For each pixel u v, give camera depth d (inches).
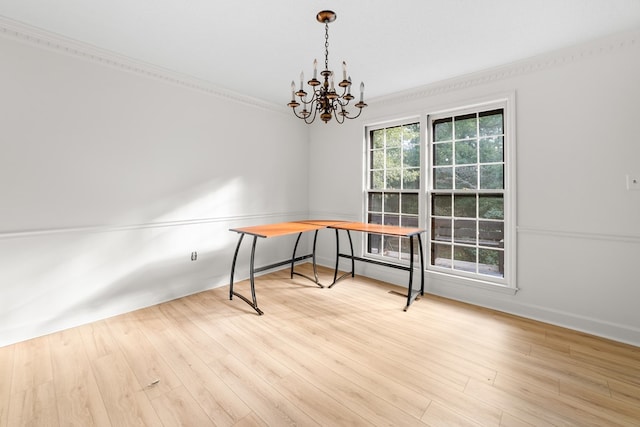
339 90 146.3
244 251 162.9
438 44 100.9
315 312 121.3
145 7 81.4
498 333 103.5
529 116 112.7
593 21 86.7
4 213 91.9
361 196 168.7
